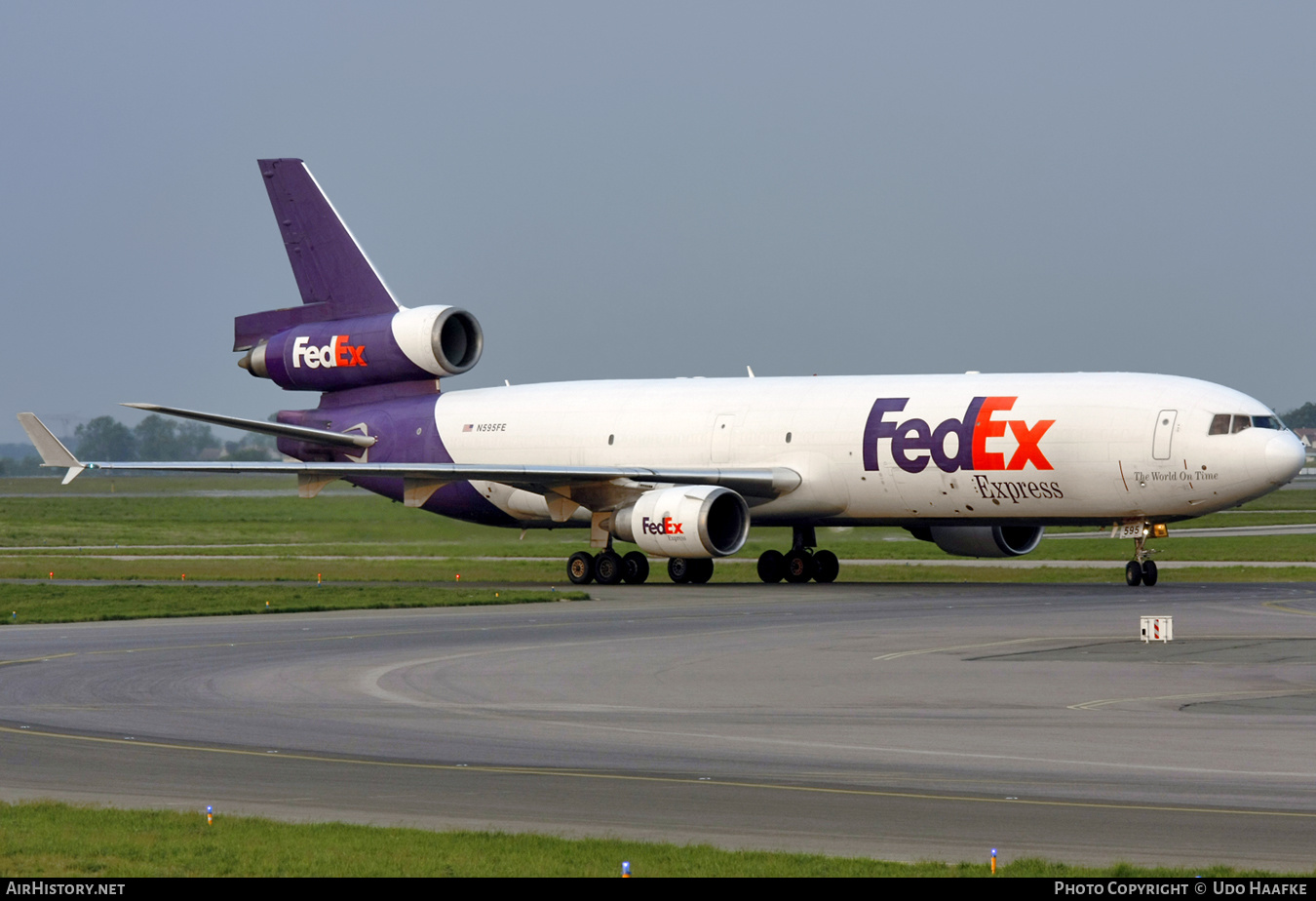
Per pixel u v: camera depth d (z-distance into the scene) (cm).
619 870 4450
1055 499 15750
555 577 19112
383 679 9006
